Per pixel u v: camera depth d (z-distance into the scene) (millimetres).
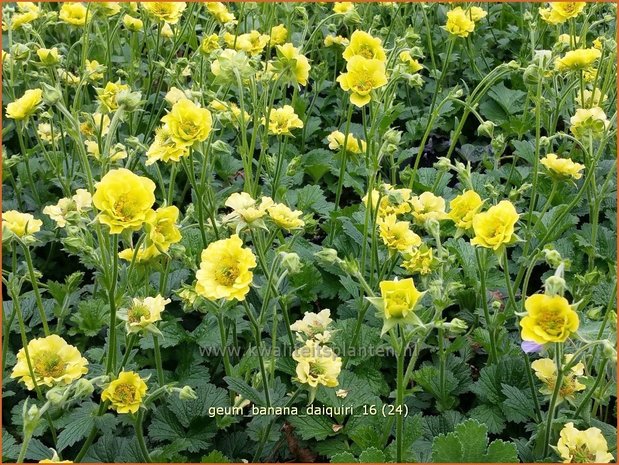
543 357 1022
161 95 1645
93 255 970
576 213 1320
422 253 1016
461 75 1810
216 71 1138
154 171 1378
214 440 1015
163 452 966
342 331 1094
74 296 1161
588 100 1376
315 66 1601
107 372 958
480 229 939
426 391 1074
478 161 1514
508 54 1944
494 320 1050
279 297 984
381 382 1069
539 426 954
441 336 1021
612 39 1369
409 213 1181
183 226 1072
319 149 1452
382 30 1631
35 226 1033
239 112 1219
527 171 1354
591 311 985
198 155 1279
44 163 1426
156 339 993
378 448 975
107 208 859
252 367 1005
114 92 1244
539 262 1246
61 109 942
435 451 923
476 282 1134
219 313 973
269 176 1290
